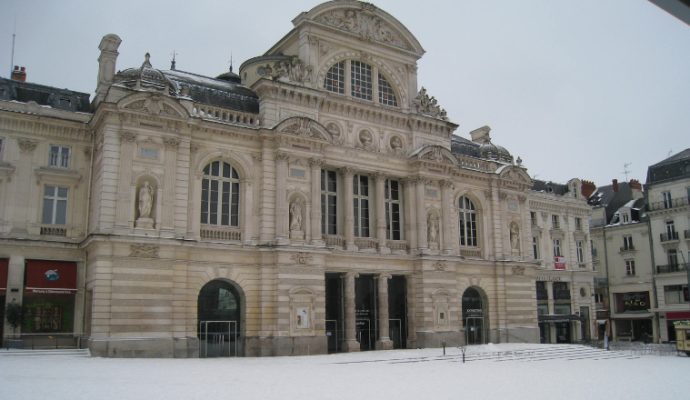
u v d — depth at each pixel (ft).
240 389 67.26
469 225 174.70
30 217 119.34
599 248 249.96
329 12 152.97
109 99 119.03
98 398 57.31
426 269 154.10
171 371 86.22
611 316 241.14
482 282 170.30
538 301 203.21
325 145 142.20
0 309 117.19
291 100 141.49
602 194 270.87
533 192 207.72
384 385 74.90
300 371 91.97
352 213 147.33
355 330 143.95
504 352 133.59
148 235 117.08
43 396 57.77
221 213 131.13
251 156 135.13
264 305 128.98
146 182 119.65
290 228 134.92
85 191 125.80
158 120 121.60
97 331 109.81
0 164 116.98
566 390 73.61
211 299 127.44
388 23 163.43
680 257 221.25
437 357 121.90
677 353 150.20
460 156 174.29
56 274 119.85
